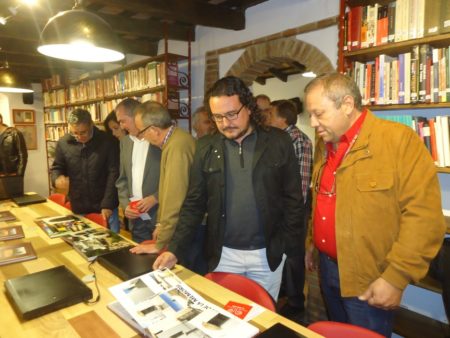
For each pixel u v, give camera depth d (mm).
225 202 1551
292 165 1552
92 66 5734
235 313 1086
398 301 1182
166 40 3709
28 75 6199
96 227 1981
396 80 1923
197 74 3945
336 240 1347
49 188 7086
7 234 1834
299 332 987
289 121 2881
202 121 2963
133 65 4305
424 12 1769
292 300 2596
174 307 1073
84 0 2703
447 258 1546
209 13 3135
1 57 4980
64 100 6156
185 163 1820
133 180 2326
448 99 1729
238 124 1425
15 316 1068
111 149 2717
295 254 1579
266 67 3492
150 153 2219
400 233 1192
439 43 1811
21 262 1491
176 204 1771
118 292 1153
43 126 7117
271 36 3100
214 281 1391
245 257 1578
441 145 1799
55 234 1838
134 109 2279
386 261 1252
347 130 1324
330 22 2662
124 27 3506
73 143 2680
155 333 941
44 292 1155
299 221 1558
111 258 1471
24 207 2553
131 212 2164
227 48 3531
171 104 3807
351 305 1361
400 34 1870
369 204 1253
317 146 1572
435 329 1996
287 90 6836
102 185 2736
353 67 2174
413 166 1191
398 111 2236
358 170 1282
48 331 993
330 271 1490
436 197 1168
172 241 1539
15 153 4844
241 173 1532
